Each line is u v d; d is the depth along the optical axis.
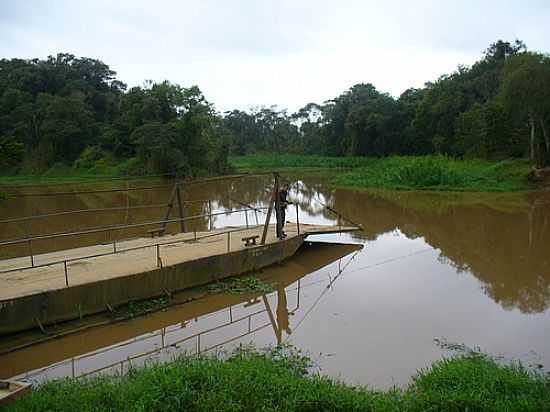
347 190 35.62
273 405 5.31
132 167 48.97
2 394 5.43
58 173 53.47
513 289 11.15
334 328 8.82
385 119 64.56
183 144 48.72
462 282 11.76
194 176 47.88
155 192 35.50
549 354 7.63
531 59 35.41
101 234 18.91
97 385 5.91
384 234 18.33
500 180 35.66
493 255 14.57
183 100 50.50
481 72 61.69
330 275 12.48
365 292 11.02
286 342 8.16
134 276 9.52
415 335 8.43
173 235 14.31
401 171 37.69
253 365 6.34
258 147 93.62
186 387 5.42
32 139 58.38
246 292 10.79
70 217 23.02
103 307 9.15
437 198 29.81
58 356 7.83
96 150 56.16
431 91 58.72
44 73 68.94
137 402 5.19
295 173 55.16
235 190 38.16
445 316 9.40
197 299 10.33
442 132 55.53
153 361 7.48
